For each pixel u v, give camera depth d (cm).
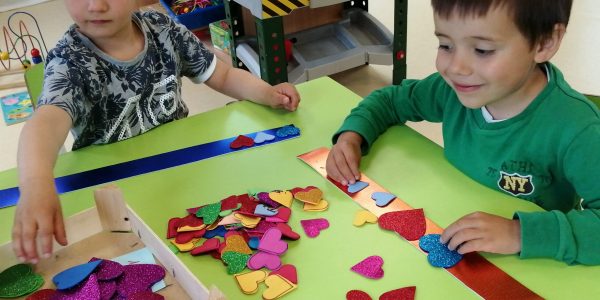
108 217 68
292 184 80
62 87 89
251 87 107
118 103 101
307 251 67
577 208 83
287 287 62
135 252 65
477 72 65
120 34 98
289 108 100
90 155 92
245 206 75
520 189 77
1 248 63
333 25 226
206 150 90
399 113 94
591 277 61
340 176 80
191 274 54
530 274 61
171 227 72
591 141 68
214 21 263
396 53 210
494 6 60
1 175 88
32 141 78
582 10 259
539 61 68
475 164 79
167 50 108
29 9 327
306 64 204
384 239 68
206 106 215
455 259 64
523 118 73
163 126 99
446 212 72
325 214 73
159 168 87
